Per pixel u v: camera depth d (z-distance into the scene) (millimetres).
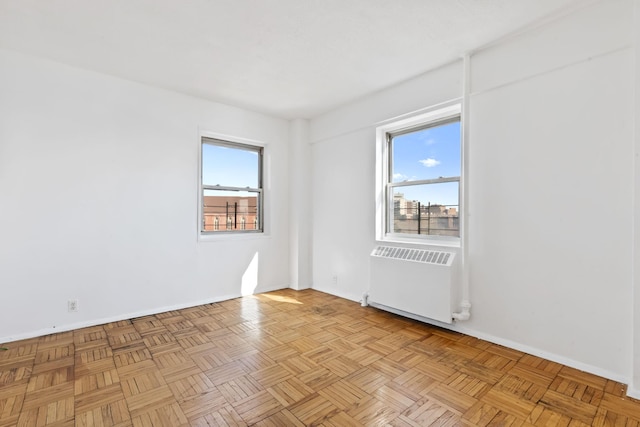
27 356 2404
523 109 2469
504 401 1862
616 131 2057
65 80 2898
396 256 3303
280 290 4430
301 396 1913
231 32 2385
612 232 2080
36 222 2779
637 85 1891
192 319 3242
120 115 3191
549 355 2355
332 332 2912
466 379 2100
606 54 2082
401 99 3332
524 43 2436
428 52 2703
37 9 2100
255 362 2332
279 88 3461
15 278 2691
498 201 2619
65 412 1746
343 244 4074
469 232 2809
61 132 2883
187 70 3023
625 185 2027
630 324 2014
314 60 2832
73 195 2949
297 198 4465
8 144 2654
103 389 1973
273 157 4422
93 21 2240
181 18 2207
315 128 4453
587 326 2186
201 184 3854
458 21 2264
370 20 2240
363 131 3811
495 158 2633
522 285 2494
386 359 2383
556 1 2061
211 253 3840
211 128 3820
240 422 1679
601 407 1803
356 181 3908
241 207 4258
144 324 3098
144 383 2043
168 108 3494
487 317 2707
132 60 2828
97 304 3078
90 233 3037
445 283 2846
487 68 2650
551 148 2332
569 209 2256
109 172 3135
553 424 1667
